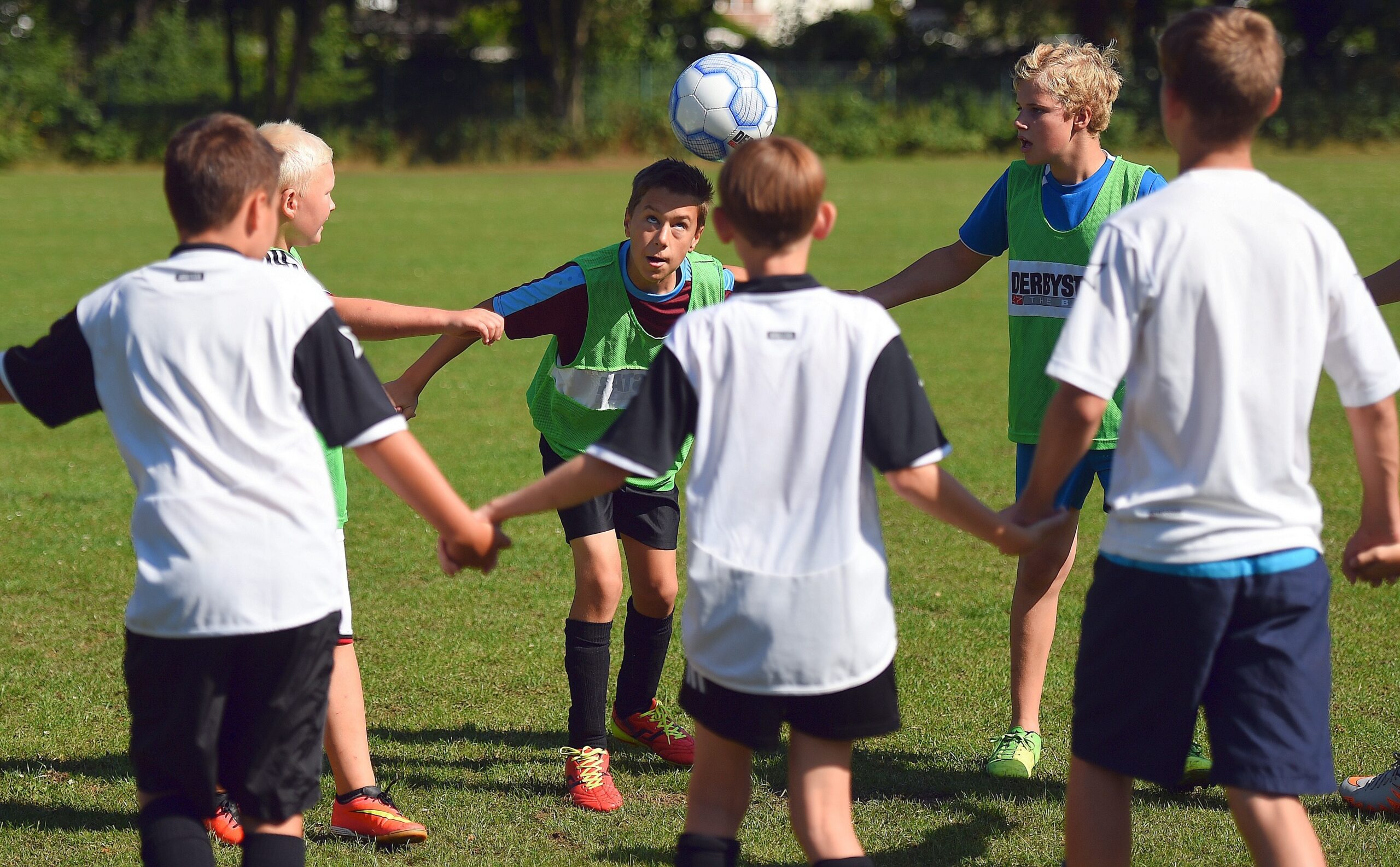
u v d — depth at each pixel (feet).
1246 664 19.01
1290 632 18.97
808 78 307.78
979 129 295.28
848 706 19.44
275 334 19.12
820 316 19.21
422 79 300.81
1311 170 232.73
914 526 52.08
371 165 285.64
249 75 307.37
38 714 33.55
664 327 28.91
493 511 20.65
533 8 304.09
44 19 297.74
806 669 19.15
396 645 38.99
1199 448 18.95
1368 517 20.65
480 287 115.44
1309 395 19.16
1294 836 18.70
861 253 137.28
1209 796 28.81
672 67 310.86
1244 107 19.20
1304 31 317.22
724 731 19.85
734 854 20.03
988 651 38.40
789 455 19.20
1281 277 18.80
